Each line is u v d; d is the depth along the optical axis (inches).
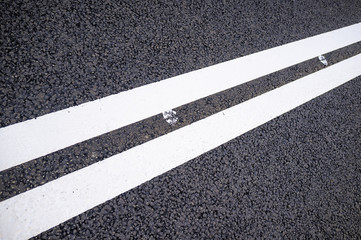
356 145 89.8
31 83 58.2
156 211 55.9
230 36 89.3
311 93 90.8
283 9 109.7
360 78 105.3
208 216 59.9
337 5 128.7
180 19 84.6
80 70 63.7
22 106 55.2
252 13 100.2
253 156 71.2
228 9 96.0
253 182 68.2
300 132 81.7
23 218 46.1
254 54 89.0
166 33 79.6
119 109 62.4
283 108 82.5
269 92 83.4
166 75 72.1
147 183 57.3
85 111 59.3
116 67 67.7
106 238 50.5
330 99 93.6
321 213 73.3
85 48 67.0
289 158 75.9
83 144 55.7
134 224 53.3
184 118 67.7
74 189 51.2
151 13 81.0
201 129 68.2
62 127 55.7
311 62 98.7
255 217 64.5
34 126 54.0
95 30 70.5
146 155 59.7
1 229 44.4
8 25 62.1
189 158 63.4
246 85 81.0
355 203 80.0
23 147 51.2
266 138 75.2
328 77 98.3
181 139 64.8
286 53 95.7
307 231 69.3
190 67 76.5
